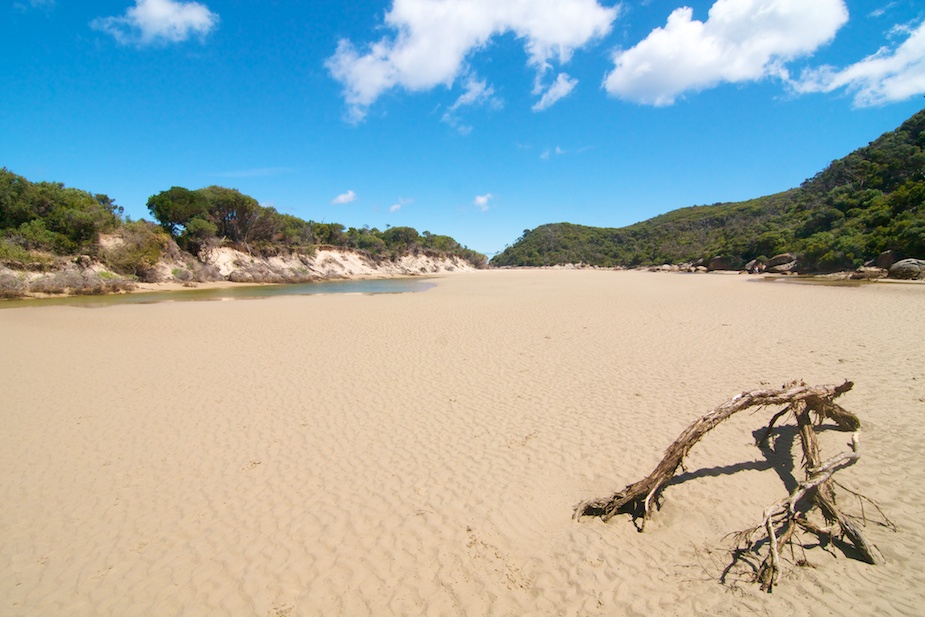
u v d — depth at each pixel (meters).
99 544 4.73
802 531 4.50
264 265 57.09
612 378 9.70
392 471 6.04
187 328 17.45
